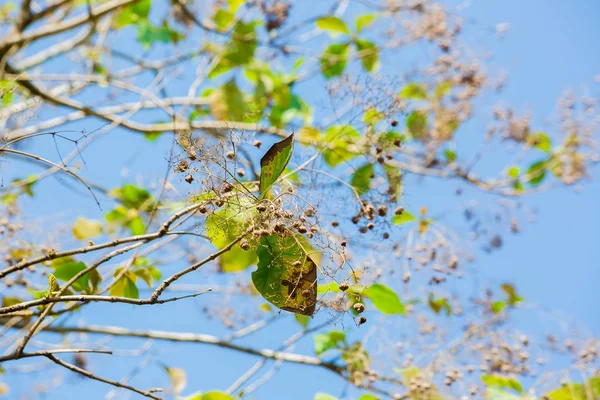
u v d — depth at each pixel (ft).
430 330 15.92
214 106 17.16
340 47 20.58
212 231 10.02
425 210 15.89
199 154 8.56
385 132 11.92
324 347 16.07
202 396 12.91
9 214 14.47
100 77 17.93
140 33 19.99
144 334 15.76
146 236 8.26
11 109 10.82
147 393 8.19
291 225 8.45
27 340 7.93
